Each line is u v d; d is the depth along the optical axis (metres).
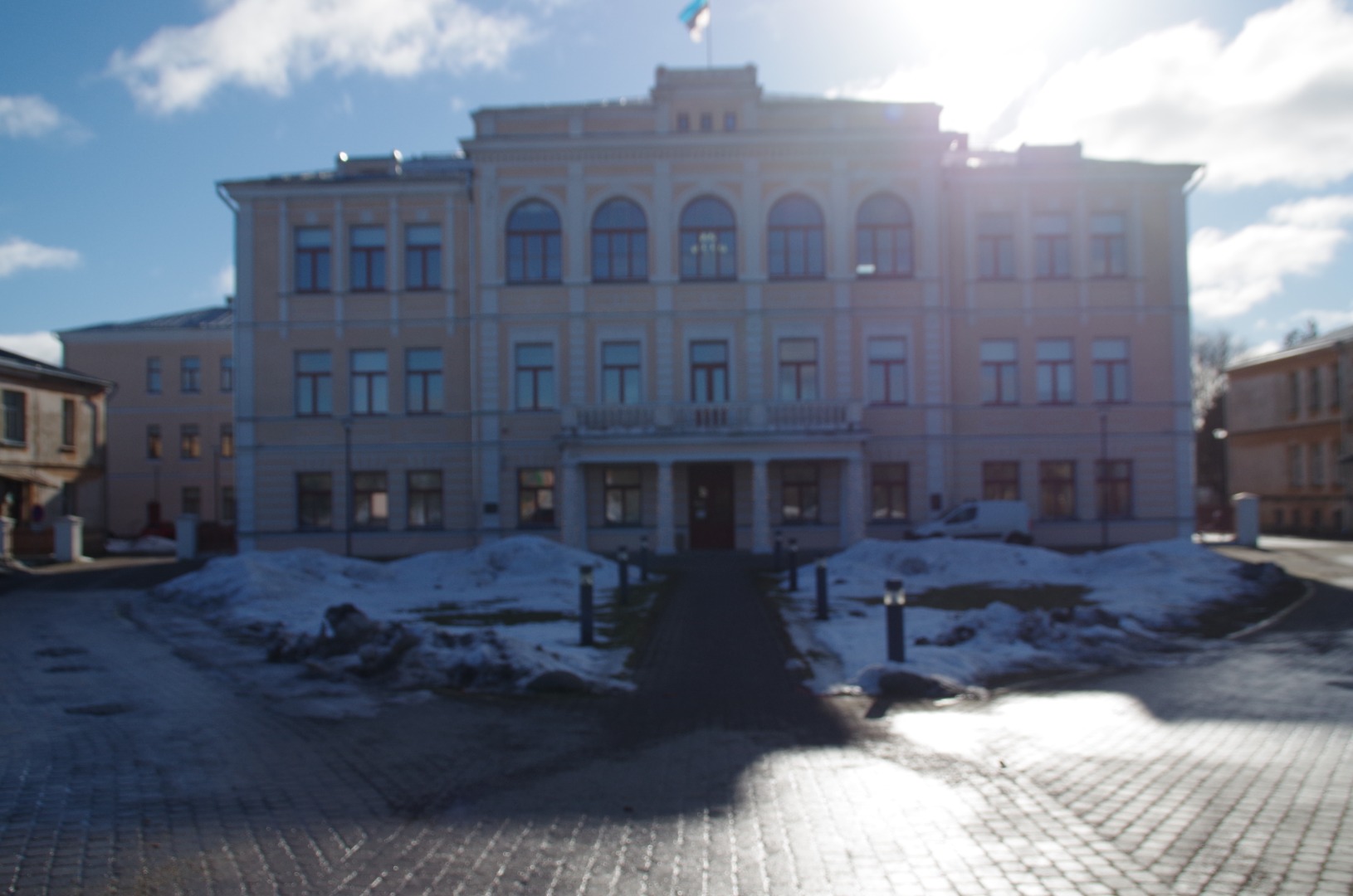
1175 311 35.09
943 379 34.28
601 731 8.90
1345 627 15.34
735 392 34.22
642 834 5.88
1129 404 34.94
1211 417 71.38
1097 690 10.53
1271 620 16.30
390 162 38.00
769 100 35.28
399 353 35.03
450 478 34.78
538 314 34.34
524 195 34.38
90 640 14.75
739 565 28.06
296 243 35.25
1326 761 7.41
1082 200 35.03
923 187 34.38
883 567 24.09
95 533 42.00
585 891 4.96
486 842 5.72
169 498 57.50
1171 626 15.57
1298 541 40.97
